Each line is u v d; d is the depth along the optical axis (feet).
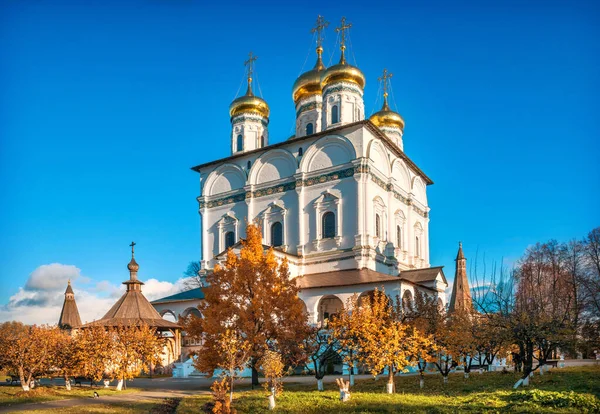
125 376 118.52
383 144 183.52
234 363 91.76
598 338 136.67
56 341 118.93
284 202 180.55
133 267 175.94
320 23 213.46
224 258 173.27
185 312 178.40
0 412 84.89
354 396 84.64
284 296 108.68
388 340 91.35
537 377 102.78
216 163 200.13
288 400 84.58
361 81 191.83
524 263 198.29
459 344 106.22
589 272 203.41
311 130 204.85
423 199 219.20
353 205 165.37
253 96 217.56
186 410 82.74
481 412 65.77
